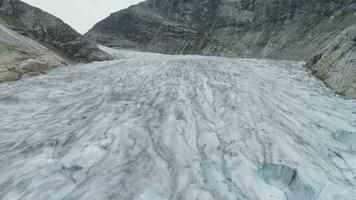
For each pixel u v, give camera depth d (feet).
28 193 21.27
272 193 22.30
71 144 27.50
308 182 23.54
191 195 20.84
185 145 27.43
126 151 25.62
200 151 26.71
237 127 31.24
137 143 26.94
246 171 24.13
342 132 33.83
